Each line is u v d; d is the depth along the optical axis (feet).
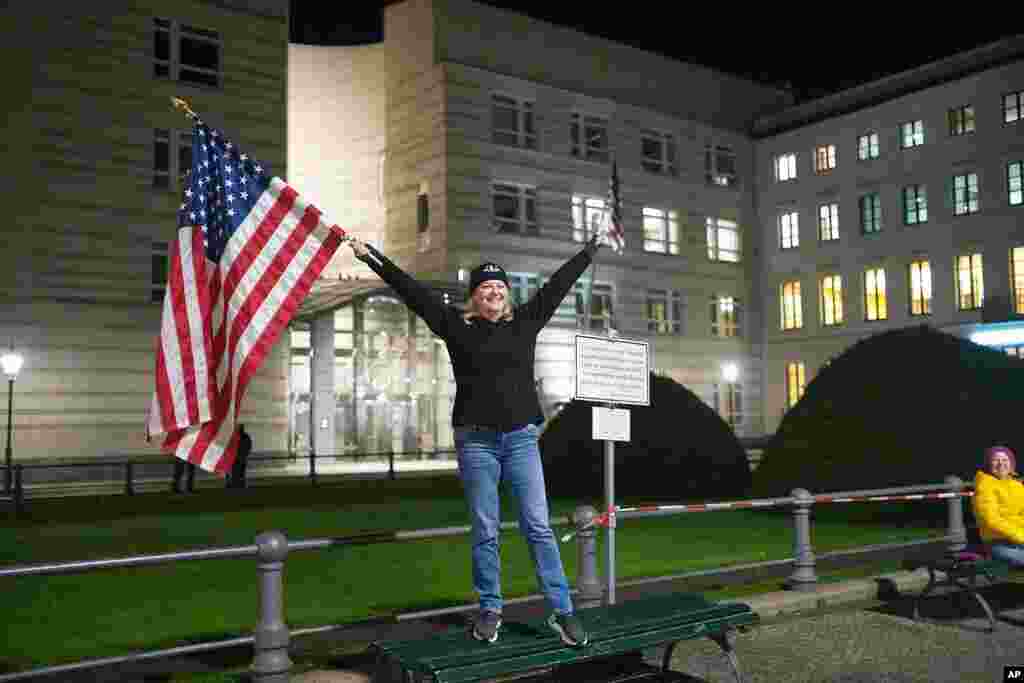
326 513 59.67
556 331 141.69
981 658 23.29
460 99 138.21
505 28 145.48
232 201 20.58
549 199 145.59
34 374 100.63
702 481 67.21
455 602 30.09
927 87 144.15
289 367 121.08
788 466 52.60
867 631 26.23
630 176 155.53
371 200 150.51
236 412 19.58
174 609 29.45
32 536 47.98
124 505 66.23
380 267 17.61
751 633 26.08
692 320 161.27
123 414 105.60
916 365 49.80
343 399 125.80
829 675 21.83
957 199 139.95
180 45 113.19
